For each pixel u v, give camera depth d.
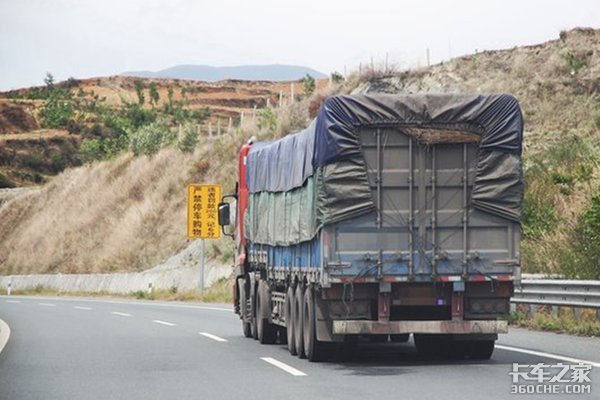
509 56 119.75
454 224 37.56
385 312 37.31
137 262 144.12
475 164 37.84
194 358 41.81
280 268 45.66
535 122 104.69
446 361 38.97
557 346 43.09
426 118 37.72
